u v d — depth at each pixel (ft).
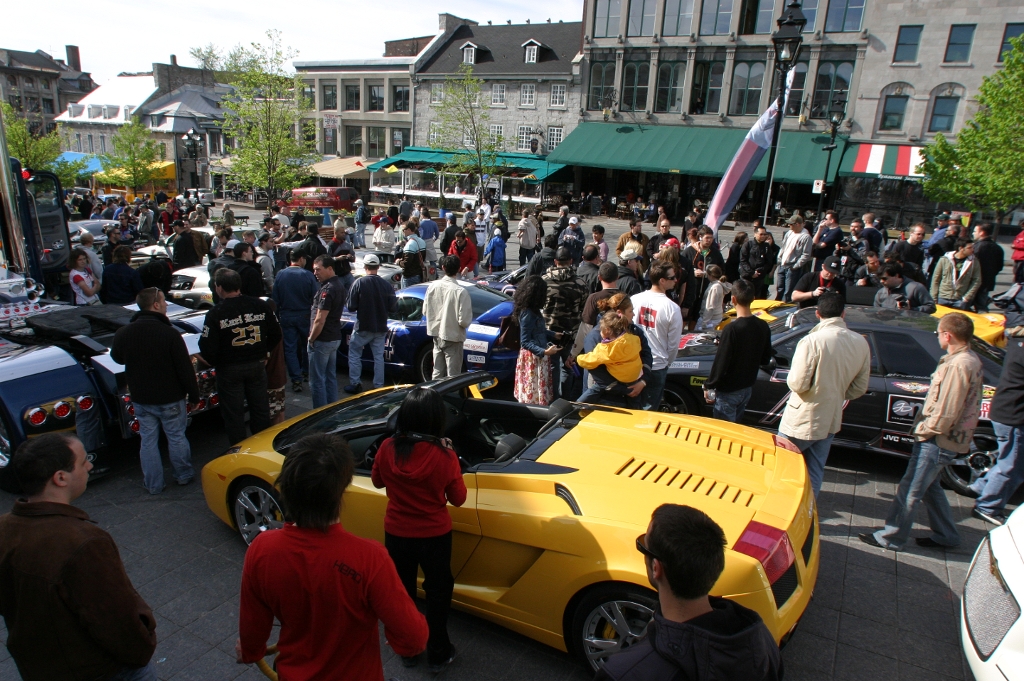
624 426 13.39
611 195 115.55
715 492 10.74
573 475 11.20
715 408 18.01
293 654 7.02
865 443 18.67
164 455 19.60
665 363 19.31
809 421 14.98
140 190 148.97
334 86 151.53
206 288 34.45
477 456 14.56
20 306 20.89
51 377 16.34
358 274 38.52
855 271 33.06
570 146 111.96
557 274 20.70
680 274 27.84
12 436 15.81
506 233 65.36
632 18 110.32
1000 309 34.22
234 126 89.30
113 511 16.17
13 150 131.95
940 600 12.93
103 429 17.21
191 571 13.70
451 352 22.58
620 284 23.61
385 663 11.14
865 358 14.89
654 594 9.37
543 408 14.53
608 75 114.83
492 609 11.16
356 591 6.79
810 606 12.69
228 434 18.20
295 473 6.71
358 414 13.96
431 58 139.74
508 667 11.00
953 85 90.27
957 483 17.66
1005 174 55.52
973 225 85.61
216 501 14.60
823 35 96.27
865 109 96.07
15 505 7.24
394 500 10.11
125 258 27.53
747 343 17.03
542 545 10.41
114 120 198.90
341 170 137.69
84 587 6.95
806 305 28.71
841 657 11.30
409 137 144.15
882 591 13.20
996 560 10.25
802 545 10.30
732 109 106.83
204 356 17.37
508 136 125.49
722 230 93.45
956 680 10.80
